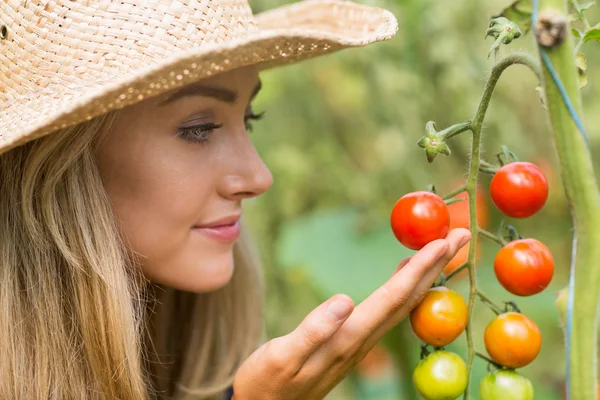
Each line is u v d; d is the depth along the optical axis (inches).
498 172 24.7
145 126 27.2
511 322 24.0
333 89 47.6
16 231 29.1
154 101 26.9
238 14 28.5
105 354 28.6
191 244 28.7
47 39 26.6
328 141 49.8
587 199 21.3
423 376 24.3
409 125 43.6
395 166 44.4
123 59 26.3
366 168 50.6
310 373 26.1
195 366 35.8
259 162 28.9
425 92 42.4
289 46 25.5
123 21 26.4
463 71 41.2
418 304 24.9
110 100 24.7
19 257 29.2
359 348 26.1
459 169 44.3
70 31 26.5
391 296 24.7
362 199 47.3
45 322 28.8
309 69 47.1
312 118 49.4
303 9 34.7
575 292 21.8
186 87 26.8
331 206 49.8
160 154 27.4
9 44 27.1
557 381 46.5
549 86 21.0
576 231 21.6
